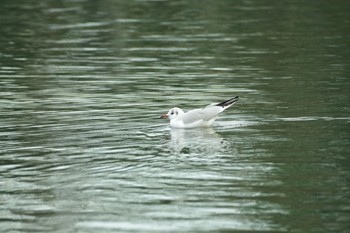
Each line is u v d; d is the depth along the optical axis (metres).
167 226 11.53
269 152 15.11
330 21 33.31
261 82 22.23
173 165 14.44
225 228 11.42
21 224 11.71
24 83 22.59
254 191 12.94
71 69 24.70
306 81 22.12
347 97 19.86
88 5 39.47
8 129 17.30
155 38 30.44
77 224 11.69
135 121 17.98
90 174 13.99
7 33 31.70
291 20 33.78
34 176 13.93
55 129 17.25
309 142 15.75
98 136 16.61
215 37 30.31
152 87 21.88
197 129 17.17
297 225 11.50
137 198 12.72
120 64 25.50
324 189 12.99
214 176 13.74
